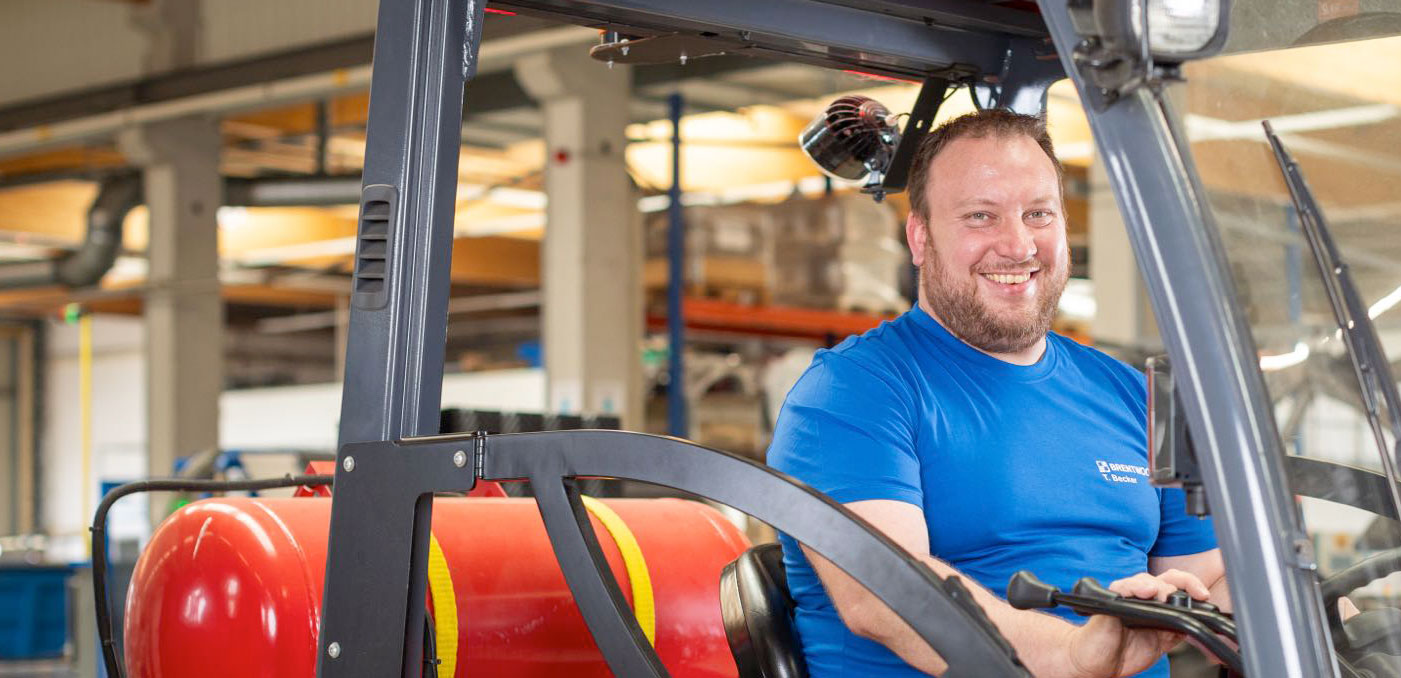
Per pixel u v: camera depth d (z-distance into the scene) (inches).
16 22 438.6
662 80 365.4
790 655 74.2
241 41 390.6
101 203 466.3
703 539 91.6
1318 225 53.0
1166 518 83.0
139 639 76.3
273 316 720.3
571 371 328.2
